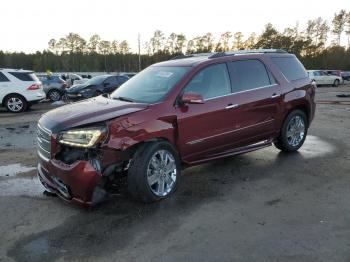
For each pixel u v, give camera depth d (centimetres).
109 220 431
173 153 498
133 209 460
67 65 8881
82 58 9112
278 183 543
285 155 692
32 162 683
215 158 565
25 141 879
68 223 426
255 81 622
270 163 642
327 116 1230
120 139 445
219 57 586
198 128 529
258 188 525
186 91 523
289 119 677
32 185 555
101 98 562
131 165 461
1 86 1488
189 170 611
